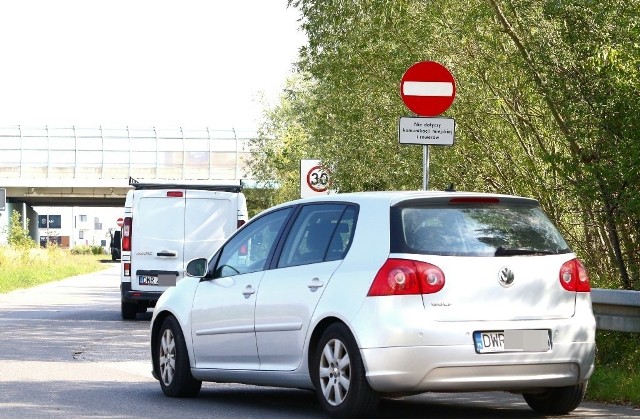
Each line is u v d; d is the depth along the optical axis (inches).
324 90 2276.1
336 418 938.1
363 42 1824.6
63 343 1852.9
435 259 903.1
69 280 5295.3
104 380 1314.0
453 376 892.0
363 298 909.8
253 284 1051.9
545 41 1455.5
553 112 1521.9
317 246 994.7
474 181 1879.9
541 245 940.6
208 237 2352.4
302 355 976.9
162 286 2337.6
